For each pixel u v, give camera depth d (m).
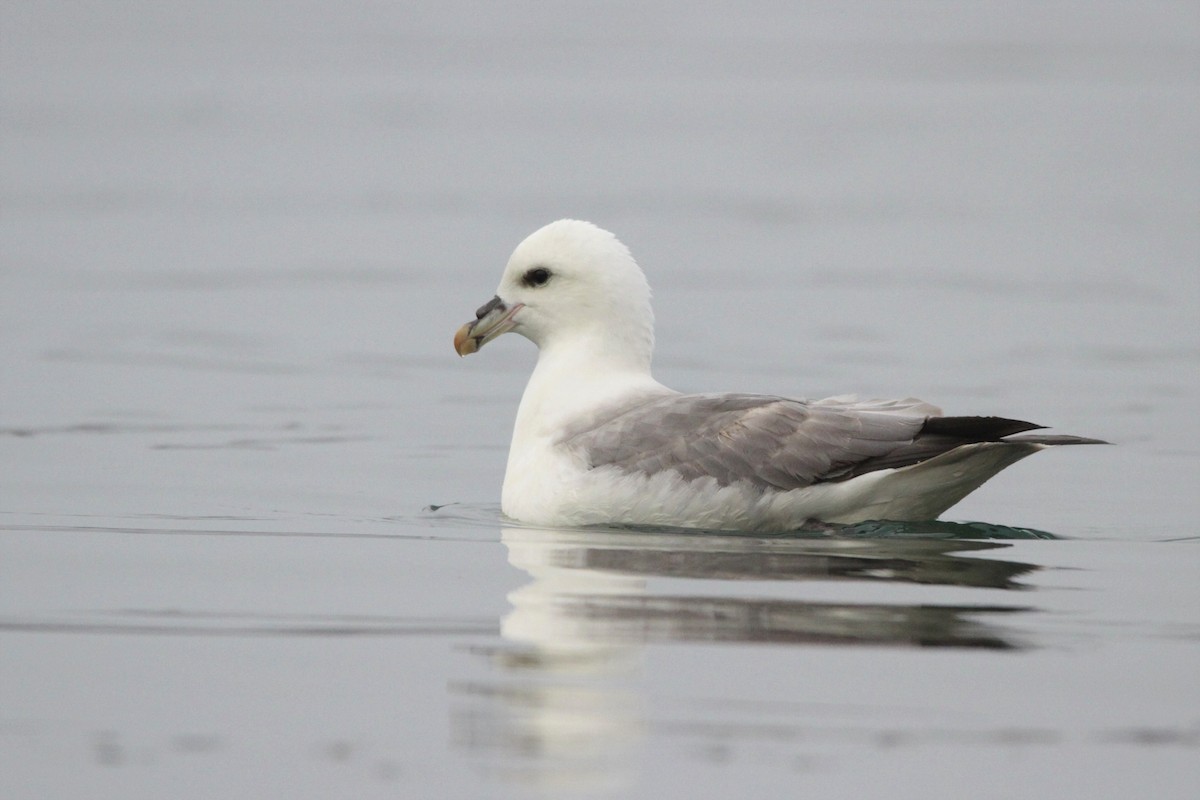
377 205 38.91
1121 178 42.34
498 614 10.50
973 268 30.58
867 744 8.49
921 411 12.46
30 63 66.50
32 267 30.31
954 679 9.30
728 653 9.70
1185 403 19.42
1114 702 9.01
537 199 39.88
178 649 9.93
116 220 35.97
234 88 61.62
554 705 9.01
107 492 14.64
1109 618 10.44
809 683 9.25
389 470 15.92
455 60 74.19
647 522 12.60
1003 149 48.00
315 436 17.67
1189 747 8.45
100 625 10.41
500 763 8.37
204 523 13.38
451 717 8.84
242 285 28.80
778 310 26.44
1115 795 7.97
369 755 8.43
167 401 19.56
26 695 9.21
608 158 47.34
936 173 44.03
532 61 74.62
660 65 73.69
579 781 8.12
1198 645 9.90
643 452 12.60
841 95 62.03
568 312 13.75
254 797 8.02
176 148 47.56
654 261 31.69
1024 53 76.75
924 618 10.38
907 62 74.19
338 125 53.16
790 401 12.57
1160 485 15.43
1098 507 14.40
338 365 22.22
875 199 40.00
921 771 8.19
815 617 10.36
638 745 8.45
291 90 61.62
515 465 13.57
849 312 26.23
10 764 8.37
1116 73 67.81
